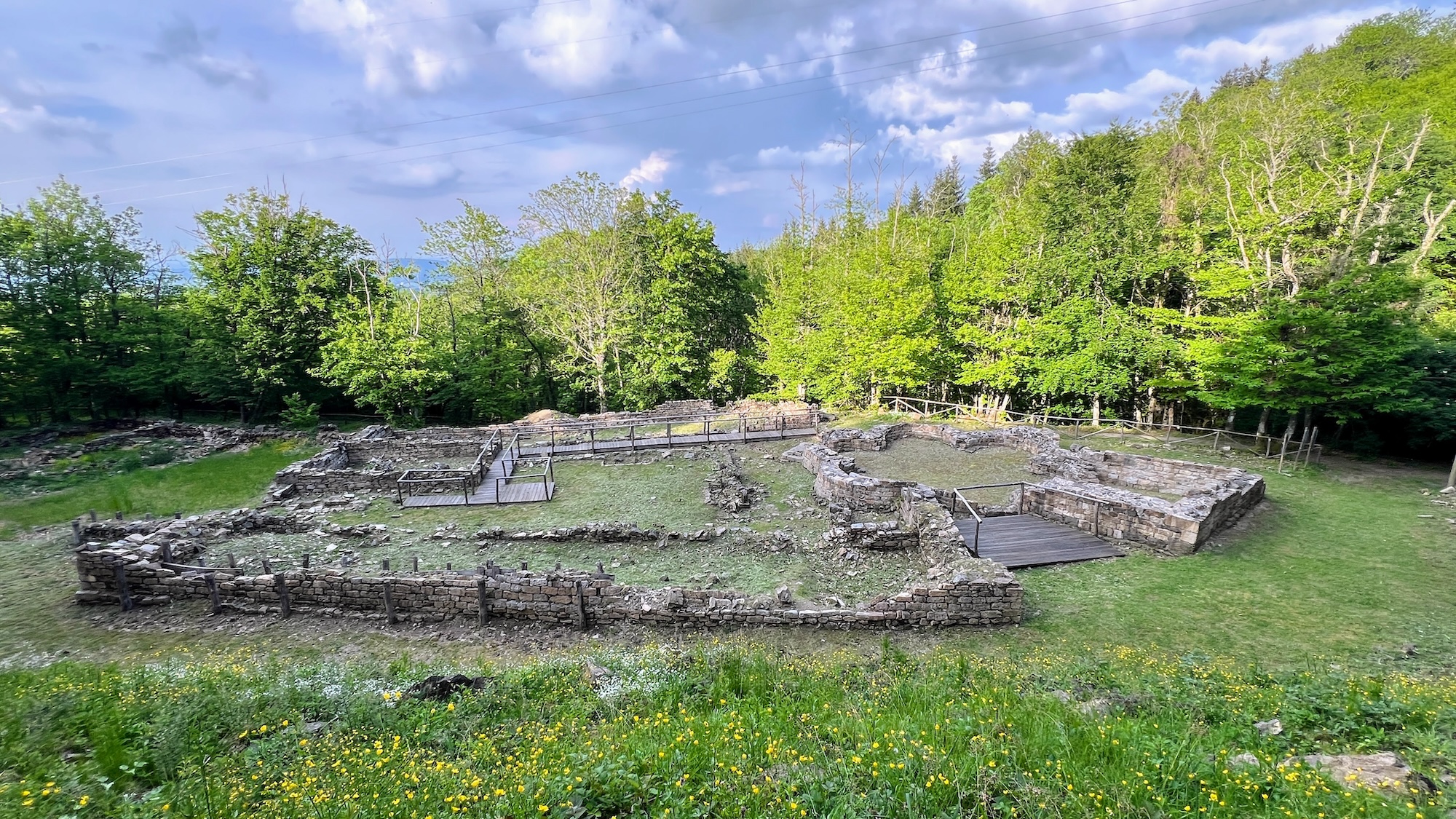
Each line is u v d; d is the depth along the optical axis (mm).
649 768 6055
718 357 43000
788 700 8594
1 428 34094
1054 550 16719
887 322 34875
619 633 13148
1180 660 10930
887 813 5289
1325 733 7305
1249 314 26500
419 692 9305
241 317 36344
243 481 25297
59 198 33938
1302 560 15648
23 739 7512
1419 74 37344
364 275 37281
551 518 20688
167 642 13086
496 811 5402
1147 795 5324
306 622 13867
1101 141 33344
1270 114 33781
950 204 79750
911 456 27344
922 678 10039
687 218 42938
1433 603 13328
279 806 5797
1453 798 5305
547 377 45812
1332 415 24875
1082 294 33500
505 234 44281
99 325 35844
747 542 17750
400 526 19922
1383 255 27719
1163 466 22016
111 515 21172
